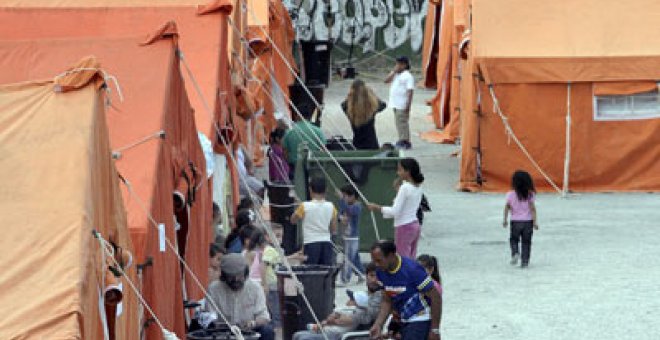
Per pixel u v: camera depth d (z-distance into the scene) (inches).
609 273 2110.0
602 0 3203.7
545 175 3070.9
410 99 3703.3
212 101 1975.9
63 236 935.7
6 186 987.3
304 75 4768.7
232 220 2196.1
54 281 891.4
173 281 1395.2
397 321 1428.4
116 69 1489.9
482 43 3075.8
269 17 3614.7
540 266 2183.8
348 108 3161.9
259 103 2901.1
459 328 1745.8
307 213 1974.7
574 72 3036.4
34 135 1039.6
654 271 2119.8
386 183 2330.2
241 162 2458.2
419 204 2031.3
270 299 1763.0
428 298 1405.0
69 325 854.5
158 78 1475.1
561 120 3058.6
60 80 1089.4
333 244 2004.2
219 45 2098.9
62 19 2059.5
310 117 3934.5
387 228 2322.8
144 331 1210.0
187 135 1610.5
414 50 5516.7
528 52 3048.7
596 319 1780.3
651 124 3061.0
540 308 1860.2
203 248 1705.2
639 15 3164.4
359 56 5482.3
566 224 2610.7
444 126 4055.1
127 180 1280.8
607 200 2952.8
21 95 1097.4
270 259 1774.1
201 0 2239.2
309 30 5433.1
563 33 3112.7
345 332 1505.9
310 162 2348.7
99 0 2187.5
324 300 1667.1
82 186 983.6
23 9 2059.5
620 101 3063.5
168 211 1395.2
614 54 3041.3
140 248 1204.5
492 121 3070.9
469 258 2269.9
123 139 1352.1
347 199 2092.8
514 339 1676.9
